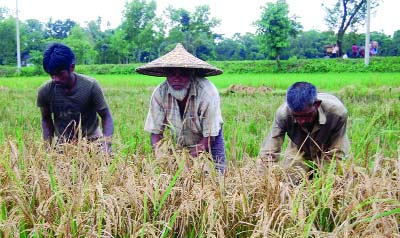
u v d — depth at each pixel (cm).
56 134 436
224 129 652
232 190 265
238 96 1362
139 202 249
